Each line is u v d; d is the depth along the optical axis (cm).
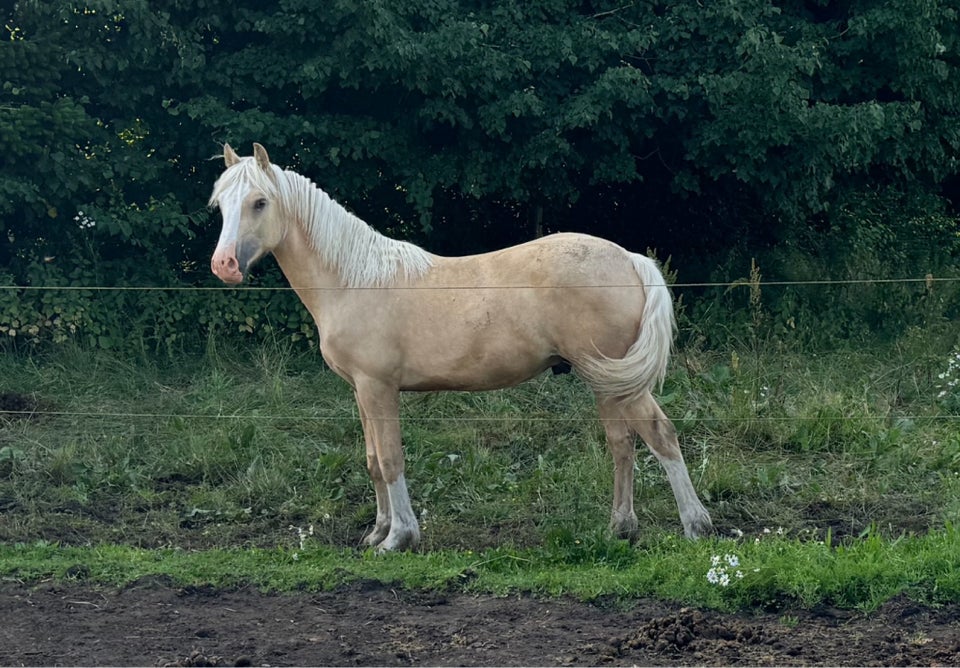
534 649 454
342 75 955
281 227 588
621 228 1196
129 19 939
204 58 959
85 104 990
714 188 1150
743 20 988
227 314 984
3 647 457
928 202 1234
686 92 983
